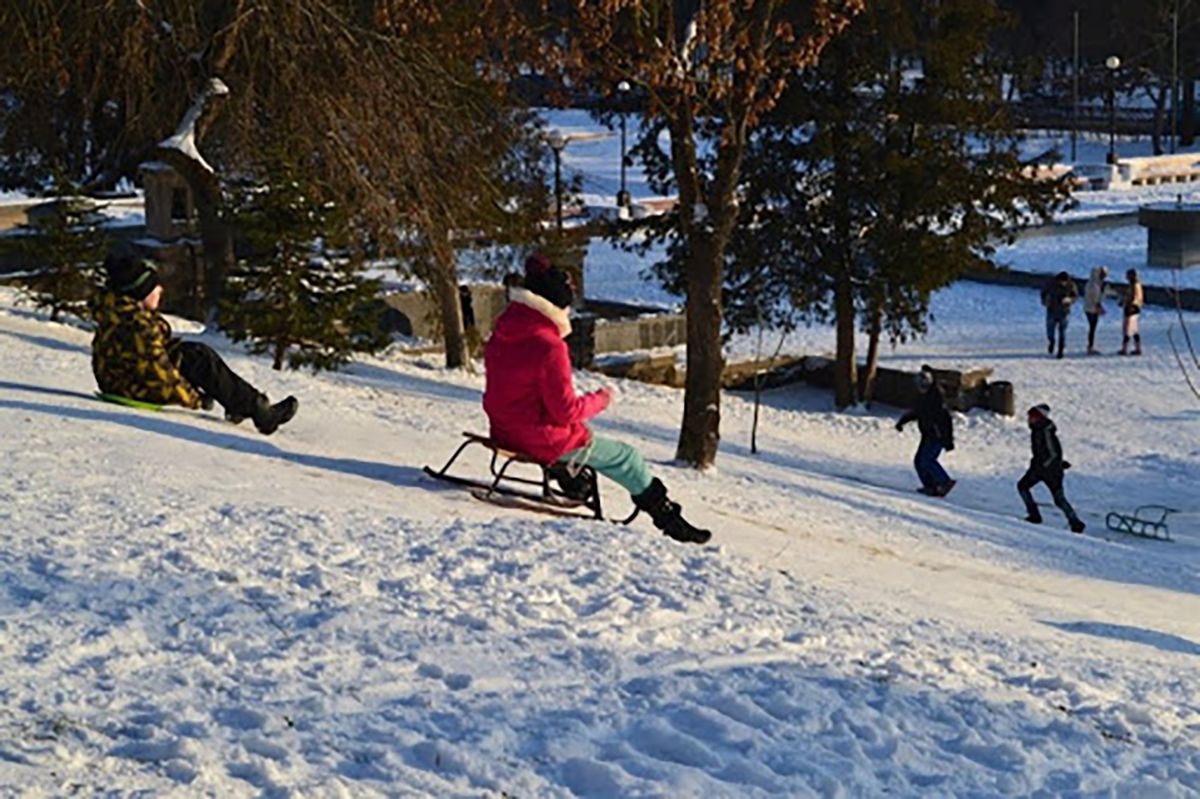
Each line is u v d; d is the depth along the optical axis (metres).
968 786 5.73
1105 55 90.88
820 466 24.75
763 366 33.12
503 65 20.80
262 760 5.09
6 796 4.62
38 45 21.98
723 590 8.47
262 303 22.12
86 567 7.28
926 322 40.19
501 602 7.47
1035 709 6.82
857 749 5.92
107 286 12.51
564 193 41.09
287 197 21.84
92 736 5.24
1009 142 34.31
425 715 5.75
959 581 12.48
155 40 22.80
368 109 22.81
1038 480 20.95
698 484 17.16
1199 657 9.98
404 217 23.47
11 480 9.13
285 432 13.12
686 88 18.47
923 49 30.39
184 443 11.02
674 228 31.75
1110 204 61.50
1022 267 46.94
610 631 7.18
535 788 5.18
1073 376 33.16
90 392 13.01
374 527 8.80
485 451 14.21
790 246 31.58
